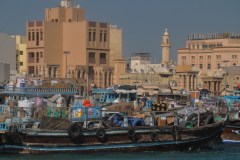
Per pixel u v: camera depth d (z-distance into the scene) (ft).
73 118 580.71
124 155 563.07
